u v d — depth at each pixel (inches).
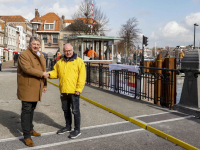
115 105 271.9
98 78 429.4
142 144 162.7
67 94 170.6
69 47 170.6
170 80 269.3
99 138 172.7
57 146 157.2
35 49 160.2
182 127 189.9
